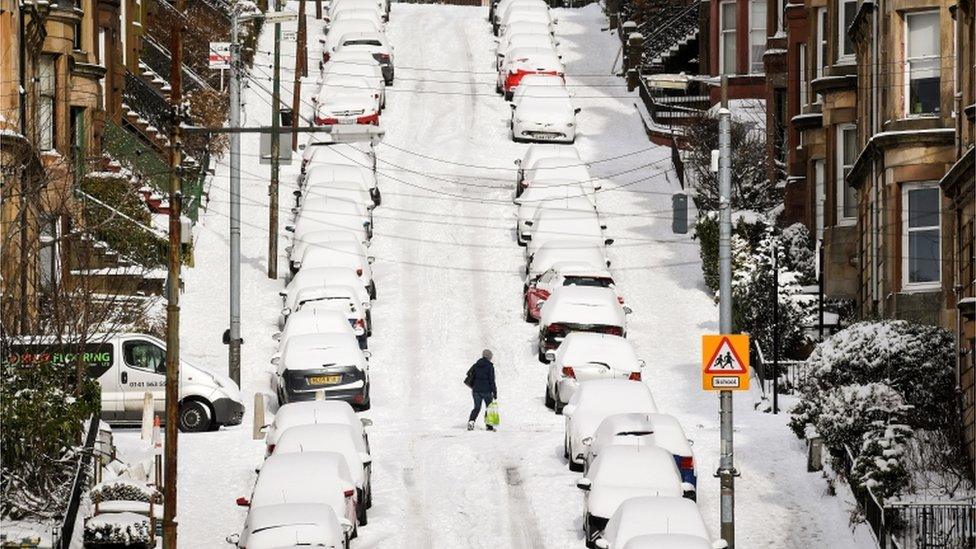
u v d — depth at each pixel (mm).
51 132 132750
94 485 85812
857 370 99938
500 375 121188
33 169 109438
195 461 97875
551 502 90562
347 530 77562
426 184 171875
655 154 185000
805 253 139625
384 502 90875
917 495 87438
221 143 179375
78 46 144000
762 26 188250
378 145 185625
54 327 100500
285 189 169375
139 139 163875
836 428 94438
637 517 74938
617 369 109750
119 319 113000
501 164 180500
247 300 137000
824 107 133750
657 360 124562
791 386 116312
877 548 81250
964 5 96750
